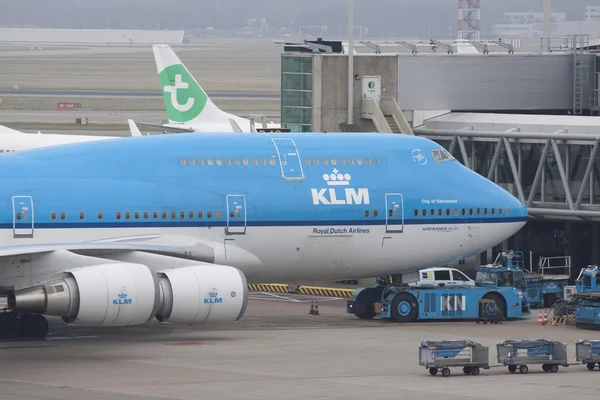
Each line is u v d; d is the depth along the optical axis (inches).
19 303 6018.7
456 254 7706.7
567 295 7731.3
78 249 6318.9
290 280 7421.3
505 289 7647.6
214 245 6993.1
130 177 6889.8
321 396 4872.0
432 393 4968.0
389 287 7637.8
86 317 6048.2
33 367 5595.5
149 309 6190.9
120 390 4963.1
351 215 7332.7
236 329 7160.4
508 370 5644.7
